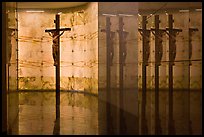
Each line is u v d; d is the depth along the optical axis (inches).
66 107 417.7
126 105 343.9
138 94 300.4
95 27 547.2
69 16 636.7
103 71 486.3
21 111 381.7
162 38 259.6
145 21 285.1
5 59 245.4
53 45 606.5
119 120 305.6
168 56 250.5
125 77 359.9
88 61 593.9
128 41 353.1
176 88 240.7
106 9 474.6
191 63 228.2
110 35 448.5
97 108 404.2
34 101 489.4
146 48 283.4
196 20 224.5
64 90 651.5
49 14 649.6
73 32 632.4
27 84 651.5
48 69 657.6
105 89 468.4
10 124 278.1
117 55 406.3
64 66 644.7
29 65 650.8
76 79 634.2
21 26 642.2
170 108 246.2
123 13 374.3
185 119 232.8
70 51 637.9
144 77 287.3
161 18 259.9
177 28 239.5
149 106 277.4
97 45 534.9
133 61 329.7
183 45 234.7
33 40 649.0
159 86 261.6
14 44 326.3
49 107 418.6
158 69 264.2
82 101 485.4
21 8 637.9
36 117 337.4
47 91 648.4
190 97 228.8
